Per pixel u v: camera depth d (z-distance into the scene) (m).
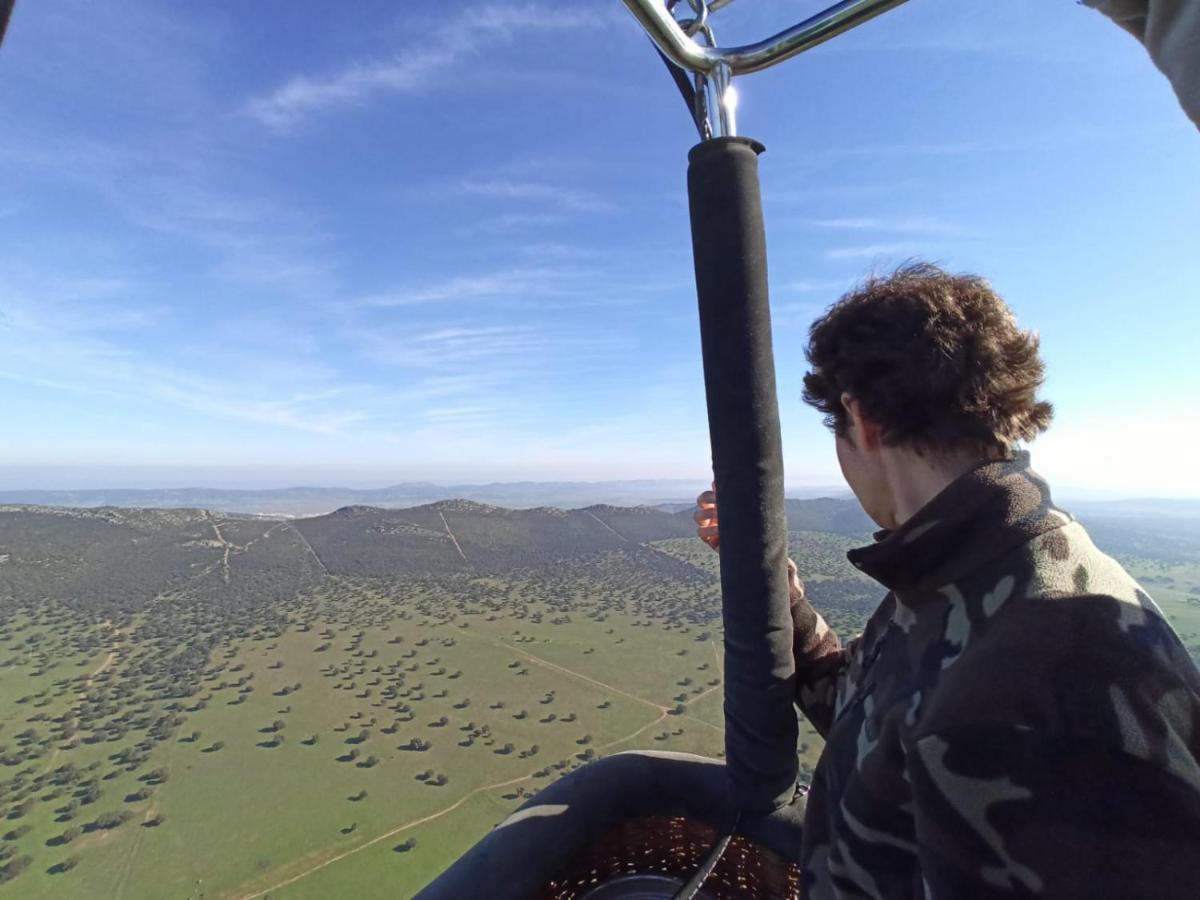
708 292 0.79
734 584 0.82
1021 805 0.44
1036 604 0.50
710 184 0.77
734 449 0.79
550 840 0.87
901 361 0.64
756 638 0.81
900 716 0.56
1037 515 0.55
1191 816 0.42
